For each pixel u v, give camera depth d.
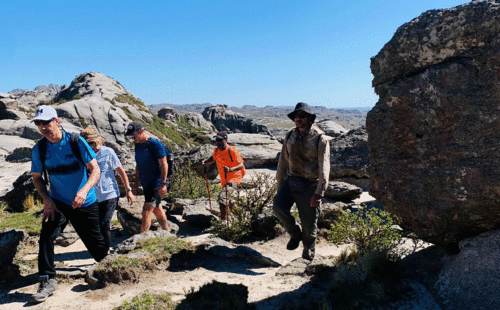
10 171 21.39
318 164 4.30
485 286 3.02
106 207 4.79
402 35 3.60
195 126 124.44
